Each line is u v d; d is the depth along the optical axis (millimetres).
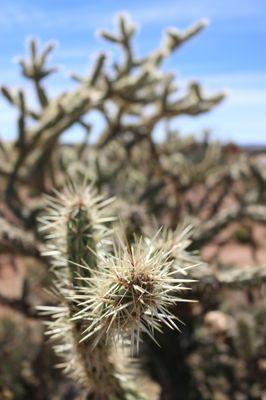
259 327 3764
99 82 4527
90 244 1345
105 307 1016
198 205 4746
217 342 3604
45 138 3961
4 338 3494
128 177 5164
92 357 1446
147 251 1032
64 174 4430
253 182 4582
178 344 3016
